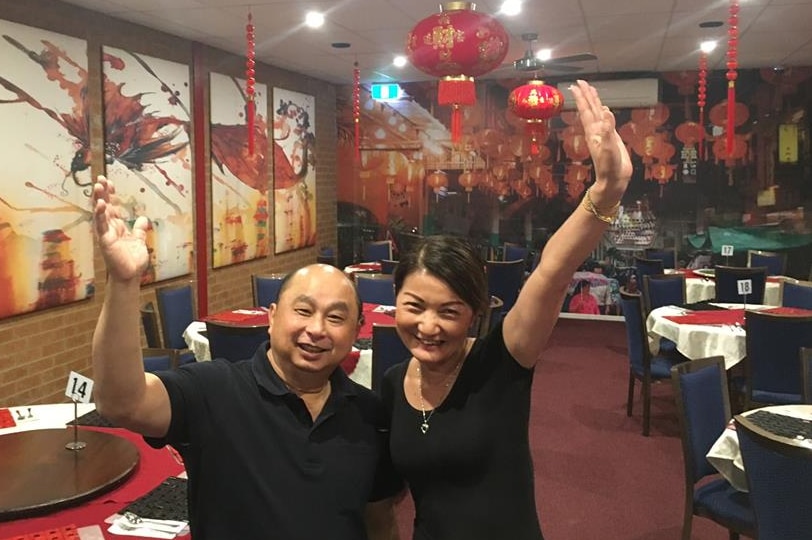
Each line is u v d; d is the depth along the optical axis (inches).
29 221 169.6
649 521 129.9
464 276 53.6
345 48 245.1
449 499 54.8
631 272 320.5
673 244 314.3
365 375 140.2
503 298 250.4
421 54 138.2
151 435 49.8
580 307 330.3
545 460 159.0
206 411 51.9
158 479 70.2
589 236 49.0
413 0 178.9
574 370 236.7
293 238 307.1
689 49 249.6
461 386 55.5
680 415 105.7
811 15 198.1
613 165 46.9
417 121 337.7
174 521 61.1
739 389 163.2
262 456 51.5
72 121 181.9
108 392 46.2
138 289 46.5
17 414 90.8
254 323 159.8
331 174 346.0
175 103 225.8
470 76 141.7
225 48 246.2
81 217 186.2
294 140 305.6
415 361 59.5
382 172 345.1
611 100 308.8
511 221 331.6
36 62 170.1
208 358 155.4
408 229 344.8
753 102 299.7
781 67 294.2
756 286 223.1
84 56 185.6
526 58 217.3
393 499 62.1
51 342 179.9
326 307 53.0
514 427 54.9
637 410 194.1
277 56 262.1
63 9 179.3
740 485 100.2
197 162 238.8
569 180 322.7
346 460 53.6
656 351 186.2
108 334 45.3
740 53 260.1
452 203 338.0
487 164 331.6
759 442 79.9
